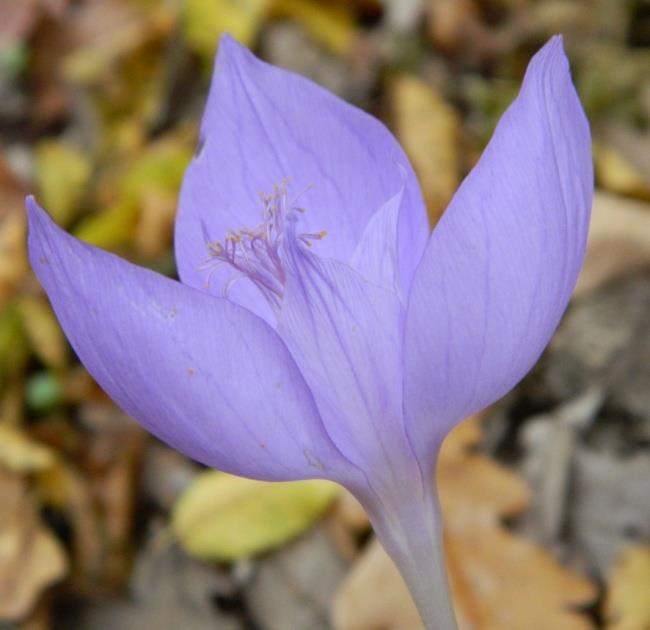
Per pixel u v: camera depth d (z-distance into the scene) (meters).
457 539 0.34
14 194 0.50
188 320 0.19
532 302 0.19
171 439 0.19
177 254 0.22
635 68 0.51
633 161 0.47
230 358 0.19
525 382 0.38
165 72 0.55
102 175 0.51
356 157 0.21
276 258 0.20
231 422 0.19
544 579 0.33
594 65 0.51
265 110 0.22
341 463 0.20
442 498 0.35
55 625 0.37
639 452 0.36
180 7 0.56
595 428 0.36
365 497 0.20
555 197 0.19
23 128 0.56
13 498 0.38
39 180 0.50
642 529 0.34
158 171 0.48
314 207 0.22
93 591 0.38
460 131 0.50
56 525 0.39
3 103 0.57
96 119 0.55
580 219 0.20
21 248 0.46
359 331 0.20
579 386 0.37
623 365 0.37
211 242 0.20
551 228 0.19
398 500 0.20
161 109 0.54
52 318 0.43
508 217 0.18
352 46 0.54
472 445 0.37
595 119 0.49
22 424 0.41
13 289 0.44
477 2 0.56
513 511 0.35
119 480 0.39
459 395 0.19
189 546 0.37
